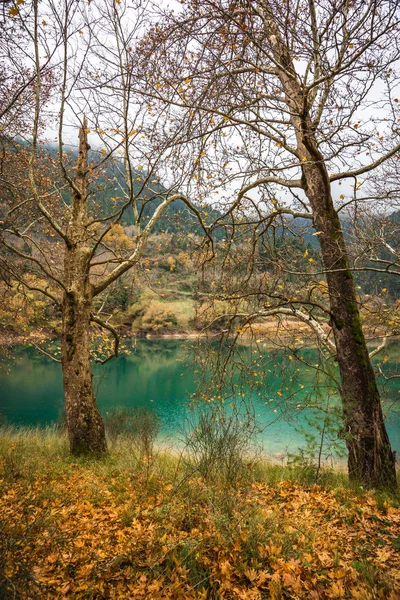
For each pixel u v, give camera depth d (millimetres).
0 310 14180
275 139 6340
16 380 28969
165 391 26750
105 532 4102
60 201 11328
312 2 6031
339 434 6367
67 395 8695
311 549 3605
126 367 37094
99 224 9453
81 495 5520
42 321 18062
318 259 6906
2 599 2260
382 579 3004
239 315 7617
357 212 7156
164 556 3260
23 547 2627
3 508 4367
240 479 5324
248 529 3711
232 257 8070
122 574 3184
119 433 11570
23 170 9781
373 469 6375
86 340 8938
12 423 17719
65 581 3027
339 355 6871
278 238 8086
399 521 4418
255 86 7043
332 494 5660
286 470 7168
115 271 9297
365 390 6664
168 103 5746
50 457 8133
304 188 7254
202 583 2986
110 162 8484
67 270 9000
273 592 2807
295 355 7262
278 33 5938
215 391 7645
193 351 8156
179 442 12008
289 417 8062
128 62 6094
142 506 4684
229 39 5762
